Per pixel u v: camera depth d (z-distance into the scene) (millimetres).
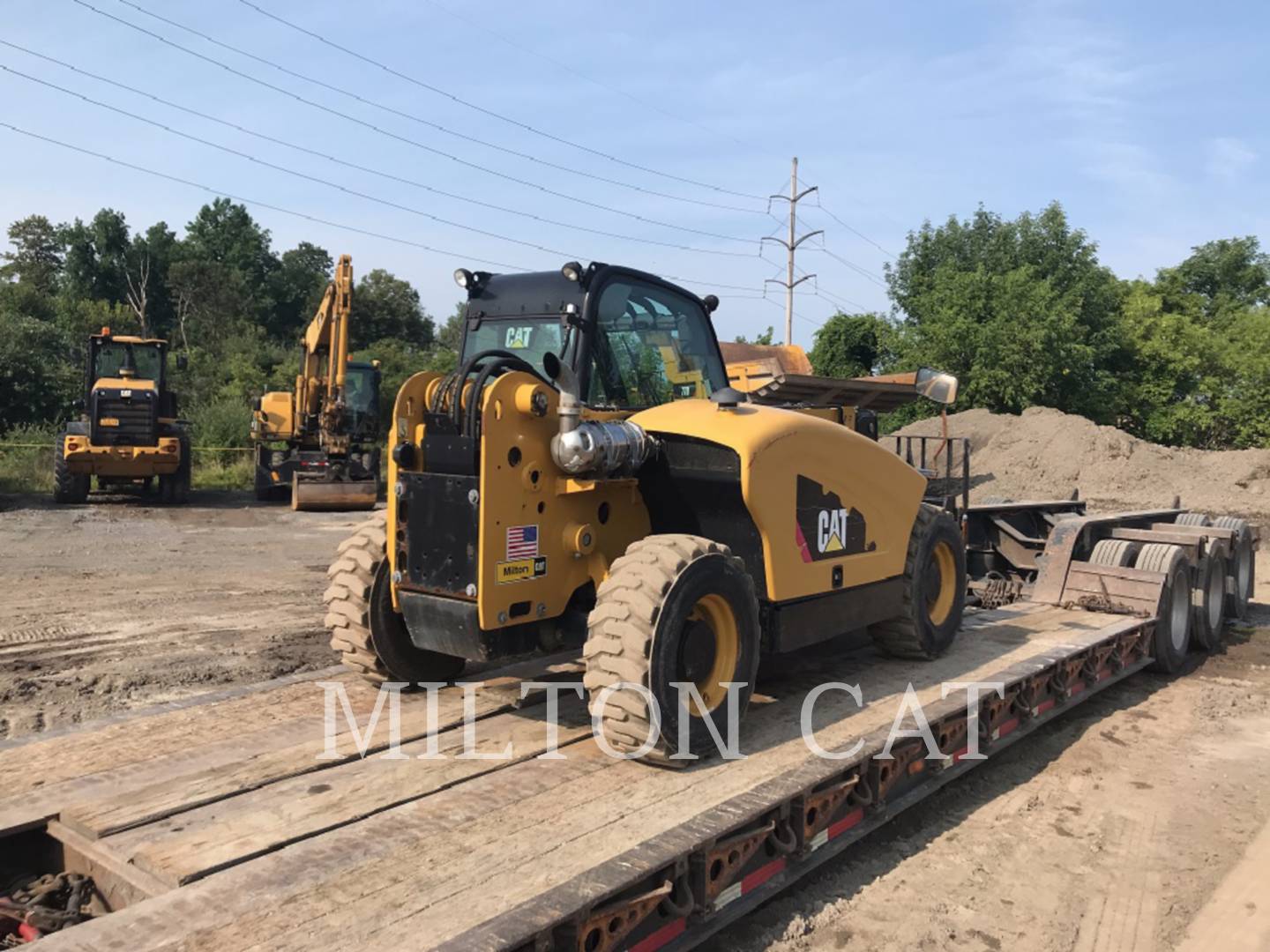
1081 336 27016
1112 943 3506
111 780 3602
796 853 3633
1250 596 9672
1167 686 7227
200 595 9484
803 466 4625
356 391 20453
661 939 3033
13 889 3180
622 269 4898
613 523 4516
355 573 4742
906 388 8406
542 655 5473
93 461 17922
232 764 3773
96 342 18969
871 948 3436
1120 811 4754
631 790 3633
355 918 2637
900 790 4418
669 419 4543
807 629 4707
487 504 3861
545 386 4031
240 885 2828
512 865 2975
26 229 68812
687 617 3969
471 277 5133
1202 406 28828
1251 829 4543
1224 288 42531
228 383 40844
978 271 26484
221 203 68938
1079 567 7633
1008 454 18812
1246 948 3484
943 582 6012
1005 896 3850
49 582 10047
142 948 2479
